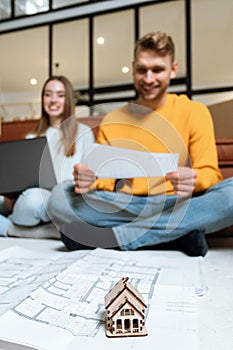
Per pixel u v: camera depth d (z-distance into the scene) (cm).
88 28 367
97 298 51
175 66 145
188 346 36
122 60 366
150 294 54
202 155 117
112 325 40
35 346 35
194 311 47
